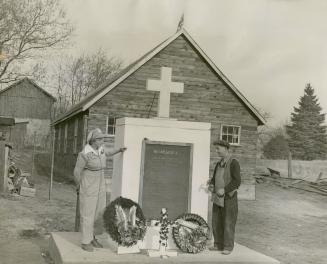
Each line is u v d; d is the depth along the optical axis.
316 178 23.53
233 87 19.86
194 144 8.22
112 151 7.88
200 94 19.77
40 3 22.34
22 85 28.47
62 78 26.77
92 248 7.34
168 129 8.15
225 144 7.89
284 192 21.58
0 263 7.64
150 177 8.05
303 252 11.11
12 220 11.55
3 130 21.05
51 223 11.67
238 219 15.41
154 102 19.05
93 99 18.36
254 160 20.23
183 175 8.17
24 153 27.28
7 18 22.91
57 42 22.36
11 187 15.81
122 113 18.80
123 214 7.32
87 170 7.40
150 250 7.36
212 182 8.02
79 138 19.45
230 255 7.61
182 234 7.61
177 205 8.12
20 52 23.41
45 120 29.09
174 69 19.44
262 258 7.53
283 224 14.95
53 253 7.93
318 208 18.42
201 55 19.66
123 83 18.84
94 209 7.39
